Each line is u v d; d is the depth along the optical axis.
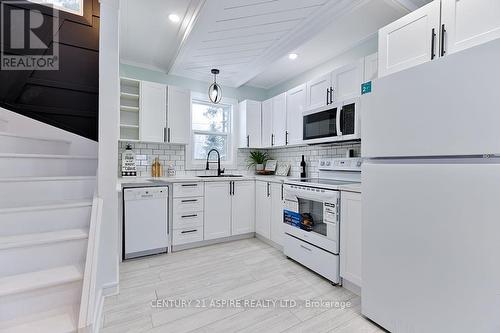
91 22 2.62
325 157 3.04
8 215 1.46
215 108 3.89
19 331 1.14
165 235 2.73
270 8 1.96
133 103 3.17
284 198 2.66
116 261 1.85
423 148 1.25
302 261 2.37
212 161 3.78
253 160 4.10
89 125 2.60
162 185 2.74
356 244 1.84
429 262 1.22
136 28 2.43
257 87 4.20
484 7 1.27
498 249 1.00
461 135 1.10
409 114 1.31
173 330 1.47
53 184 1.77
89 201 1.75
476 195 1.06
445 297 1.16
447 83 1.15
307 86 2.90
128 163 3.09
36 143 2.17
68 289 1.31
